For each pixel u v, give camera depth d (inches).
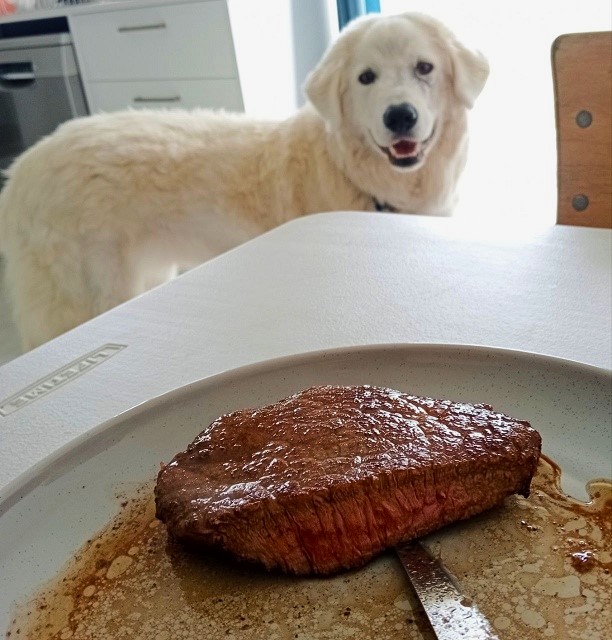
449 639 7.1
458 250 17.6
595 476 9.4
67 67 57.2
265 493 8.2
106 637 7.8
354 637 7.5
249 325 14.5
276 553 8.2
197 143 37.3
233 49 48.0
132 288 38.4
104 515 9.4
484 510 8.8
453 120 36.3
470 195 54.6
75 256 36.7
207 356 13.3
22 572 8.5
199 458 9.1
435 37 34.3
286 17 52.9
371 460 8.6
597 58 19.7
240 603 8.0
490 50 50.7
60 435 11.1
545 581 7.9
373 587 8.1
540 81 50.3
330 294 15.7
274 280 16.9
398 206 37.9
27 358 14.0
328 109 35.0
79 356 13.9
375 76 33.6
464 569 8.1
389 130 32.2
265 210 37.0
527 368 10.8
